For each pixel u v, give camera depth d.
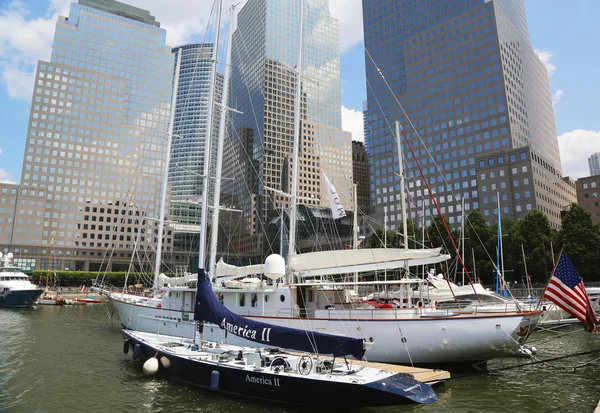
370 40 176.75
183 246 144.88
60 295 83.00
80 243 143.75
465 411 14.66
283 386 14.98
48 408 15.36
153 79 173.75
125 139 158.88
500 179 120.31
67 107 152.12
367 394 13.62
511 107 129.62
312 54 117.44
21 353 26.17
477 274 68.50
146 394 16.92
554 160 158.62
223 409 14.98
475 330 18.69
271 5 144.12
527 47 153.88
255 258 124.19
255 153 132.62
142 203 153.00
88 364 22.75
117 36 170.75
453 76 141.12
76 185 147.75
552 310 34.75
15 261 131.00
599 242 61.28
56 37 157.62
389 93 162.00
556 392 17.02
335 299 23.89
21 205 134.75
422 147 144.50
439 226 73.12
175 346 20.66
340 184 140.25
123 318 33.94
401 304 22.12
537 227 67.50
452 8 152.62
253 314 23.12
